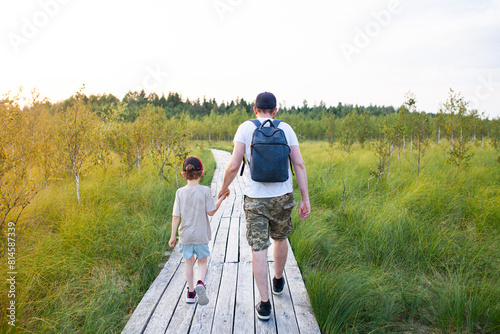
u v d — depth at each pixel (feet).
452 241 14.12
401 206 17.88
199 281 8.51
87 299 9.61
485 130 61.31
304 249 13.32
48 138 24.57
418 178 24.93
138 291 10.64
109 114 30.40
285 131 7.92
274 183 7.64
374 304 9.57
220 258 13.05
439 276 11.69
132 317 8.63
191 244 9.07
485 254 12.85
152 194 22.13
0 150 12.09
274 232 8.30
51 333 8.29
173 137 29.99
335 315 8.70
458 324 8.74
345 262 12.60
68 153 20.42
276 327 8.08
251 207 7.69
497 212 16.67
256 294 9.87
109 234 14.47
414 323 9.27
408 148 58.03
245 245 14.58
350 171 30.40
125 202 20.22
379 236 14.19
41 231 14.47
